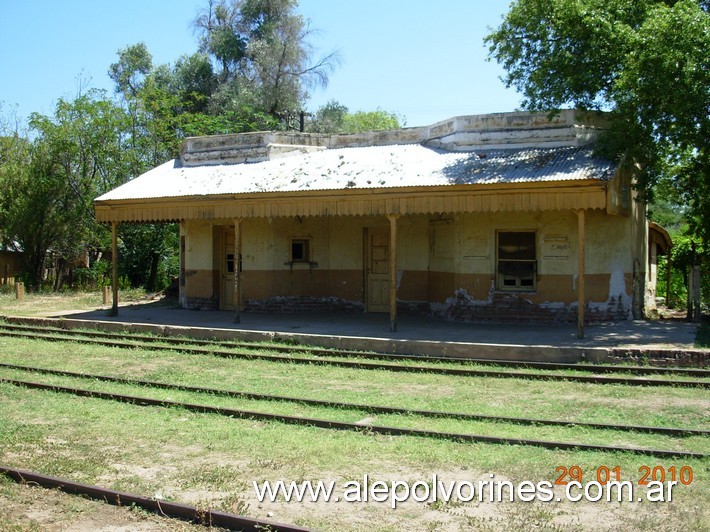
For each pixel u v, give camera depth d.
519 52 16.36
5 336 17.02
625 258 16.72
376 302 19.66
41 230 32.91
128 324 17.28
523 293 16.75
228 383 11.18
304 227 20.00
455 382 11.20
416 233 18.86
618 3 15.12
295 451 7.50
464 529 5.49
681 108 13.90
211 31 44.28
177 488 6.43
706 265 20.44
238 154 20.86
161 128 34.12
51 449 7.66
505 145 17.61
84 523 5.72
